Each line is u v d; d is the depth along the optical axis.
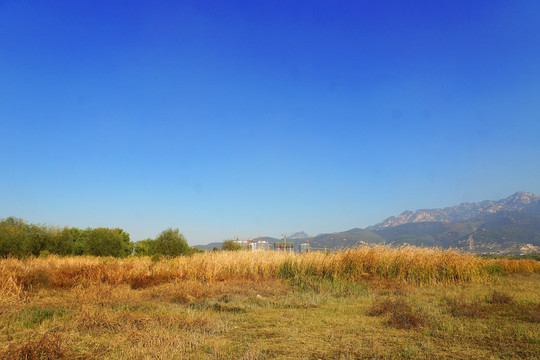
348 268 19.80
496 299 12.27
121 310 10.74
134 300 12.94
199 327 8.86
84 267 19.28
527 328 8.66
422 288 16.36
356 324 9.31
